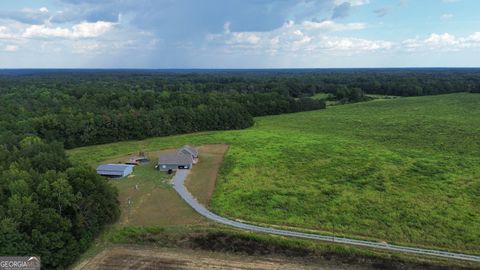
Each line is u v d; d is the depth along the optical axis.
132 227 44.53
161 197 54.25
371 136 91.62
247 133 100.62
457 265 36.62
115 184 59.88
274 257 39.19
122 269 37.38
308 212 48.44
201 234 42.78
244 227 44.50
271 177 61.94
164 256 39.66
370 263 37.69
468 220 45.31
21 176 43.50
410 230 43.25
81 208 42.22
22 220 37.22
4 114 93.88
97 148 88.19
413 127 100.00
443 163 66.88
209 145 87.25
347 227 44.31
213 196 54.16
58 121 89.44
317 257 38.81
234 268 37.47
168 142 92.31
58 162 52.38
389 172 62.91
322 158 72.19
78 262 38.56
